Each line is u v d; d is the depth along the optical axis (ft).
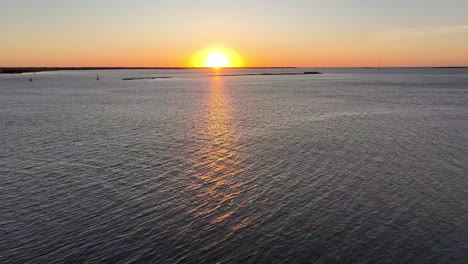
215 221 61.77
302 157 97.71
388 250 52.47
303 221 61.26
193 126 146.61
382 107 202.69
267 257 51.55
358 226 59.21
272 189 75.15
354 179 80.18
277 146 109.81
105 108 209.26
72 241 55.67
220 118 167.94
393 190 73.61
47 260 50.98
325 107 205.05
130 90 367.66
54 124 151.43
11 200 70.03
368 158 96.37
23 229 59.06
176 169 88.53
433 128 137.28
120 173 85.56
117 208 66.69
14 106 217.77
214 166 90.74
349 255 51.55
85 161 95.14
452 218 61.21
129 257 51.72
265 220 61.87
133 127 144.66
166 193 73.51
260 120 160.15
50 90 361.71
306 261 50.44
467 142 112.88
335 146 109.19
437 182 77.56
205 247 54.13
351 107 203.92
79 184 78.38
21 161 95.20
